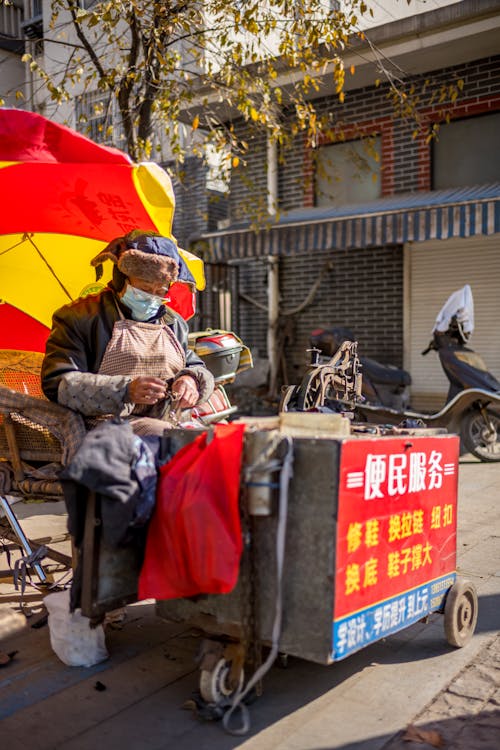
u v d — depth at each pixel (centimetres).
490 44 841
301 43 619
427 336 980
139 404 316
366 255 1024
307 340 1080
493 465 696
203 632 310
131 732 229
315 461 219
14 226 355
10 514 349
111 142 679
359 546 229
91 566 235
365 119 999
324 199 1049
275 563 227
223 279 1133
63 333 314
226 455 224
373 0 980
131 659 285
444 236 763
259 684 247
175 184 869
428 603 276
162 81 627
